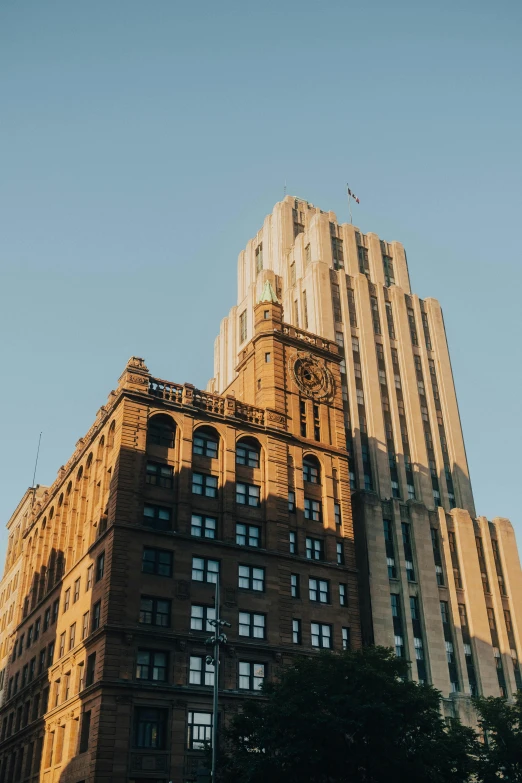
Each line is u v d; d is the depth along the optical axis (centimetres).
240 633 5709
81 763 5069
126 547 5556
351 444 8425
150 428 6197
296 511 6550
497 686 7419
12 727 7475
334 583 6412
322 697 4400
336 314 9269
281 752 4247
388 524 7762
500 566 8256
